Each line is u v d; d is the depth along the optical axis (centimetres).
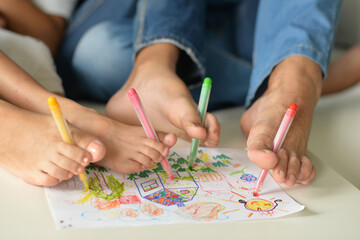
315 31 85
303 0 88
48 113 72
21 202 59
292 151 68
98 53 107
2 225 53
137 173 69
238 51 128
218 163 75
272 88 80
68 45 121
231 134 90
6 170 67
